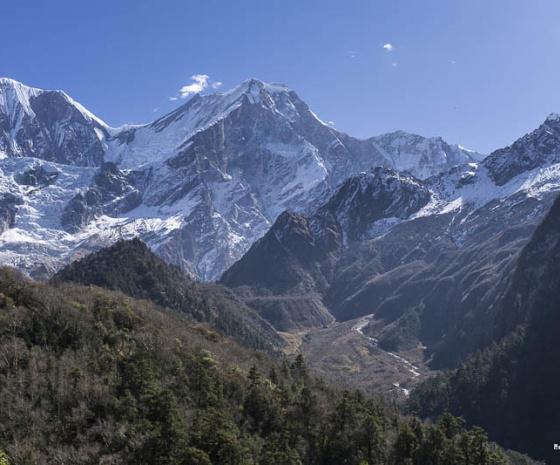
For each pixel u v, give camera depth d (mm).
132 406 104062
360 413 123062
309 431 121188
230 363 142500
